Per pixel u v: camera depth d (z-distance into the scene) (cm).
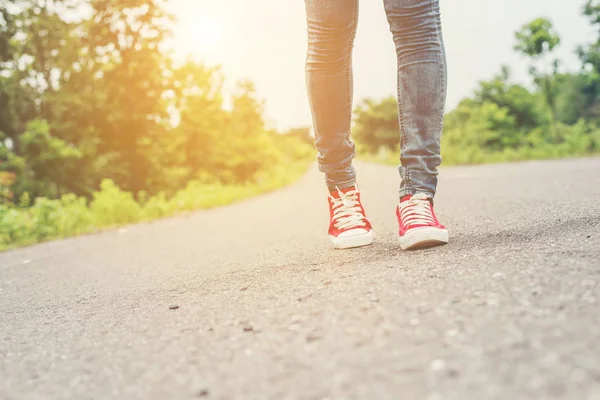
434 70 191
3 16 1931
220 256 307
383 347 89
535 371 71
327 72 201
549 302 97
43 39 1969
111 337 131
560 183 541
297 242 307
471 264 140
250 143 2647
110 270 325
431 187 192
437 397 69
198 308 145
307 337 102
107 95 1972
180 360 103
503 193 488
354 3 195
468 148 2577
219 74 2402
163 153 2108
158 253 398
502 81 3384
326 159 212
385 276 140
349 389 77
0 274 389
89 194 1811
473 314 97
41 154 1681
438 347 85
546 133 3272
